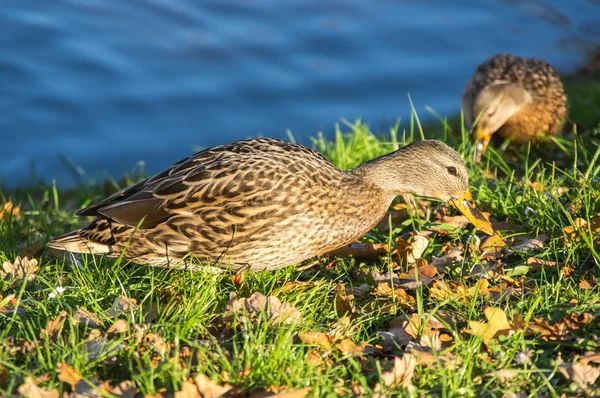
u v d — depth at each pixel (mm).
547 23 40094
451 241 10891
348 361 7969
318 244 9836
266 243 9547
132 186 9891
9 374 7418
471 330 8266
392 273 9898
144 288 9539
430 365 7746
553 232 10414
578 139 14969
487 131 15906
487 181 12570
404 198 11664
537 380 7590
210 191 9422
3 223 12195
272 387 7371
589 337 8156
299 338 8297
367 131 15773
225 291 9516
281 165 9617
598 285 9000
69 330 8266
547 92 16250
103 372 7664
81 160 31375
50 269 10250
